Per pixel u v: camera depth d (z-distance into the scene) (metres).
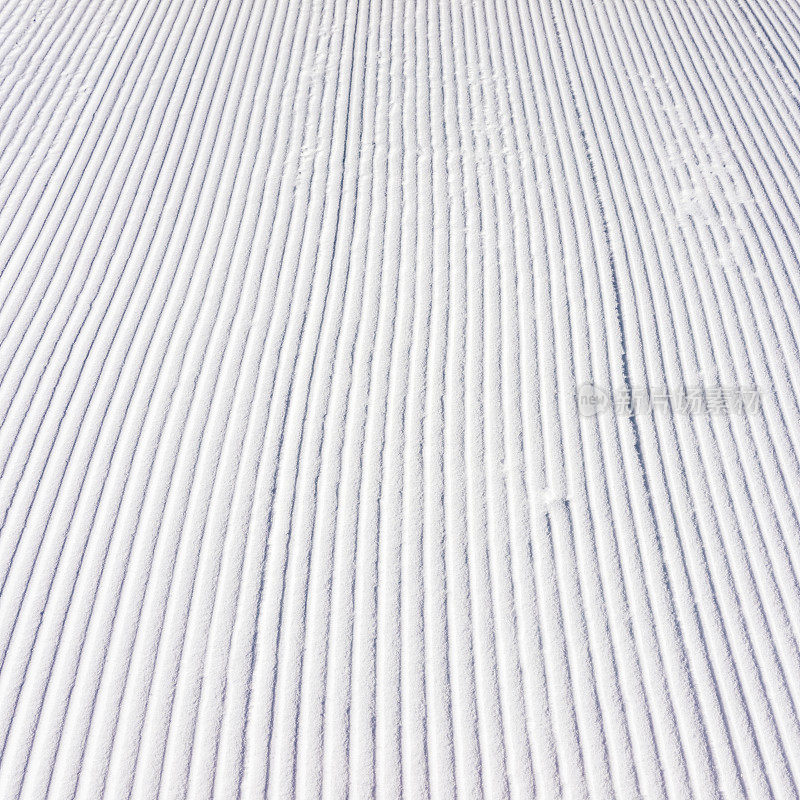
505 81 7.47
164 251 5.70
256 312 5.25
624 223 5.89
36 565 4.01
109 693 3.60
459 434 4.56
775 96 7.25
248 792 3.34
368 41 8.09
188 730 3.51
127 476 4.36
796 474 4.39
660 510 4.24
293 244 5.75
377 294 5.38
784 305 5.27
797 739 3.51
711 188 6.20
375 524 4.17
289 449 4.48
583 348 5.03
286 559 4.04
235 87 7.40
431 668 3.69
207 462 4.42
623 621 3.84
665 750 3.47
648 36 8.16
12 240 5.77
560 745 3.48
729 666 3.71
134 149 6.64
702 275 5.49
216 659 3.71
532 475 4.38
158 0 8.74
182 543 4.09
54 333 5.10
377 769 3.42
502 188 6.21
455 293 5.38
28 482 4.33
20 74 7.53
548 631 3.81
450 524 4.18
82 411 4.66
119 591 3.92
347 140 6.73
